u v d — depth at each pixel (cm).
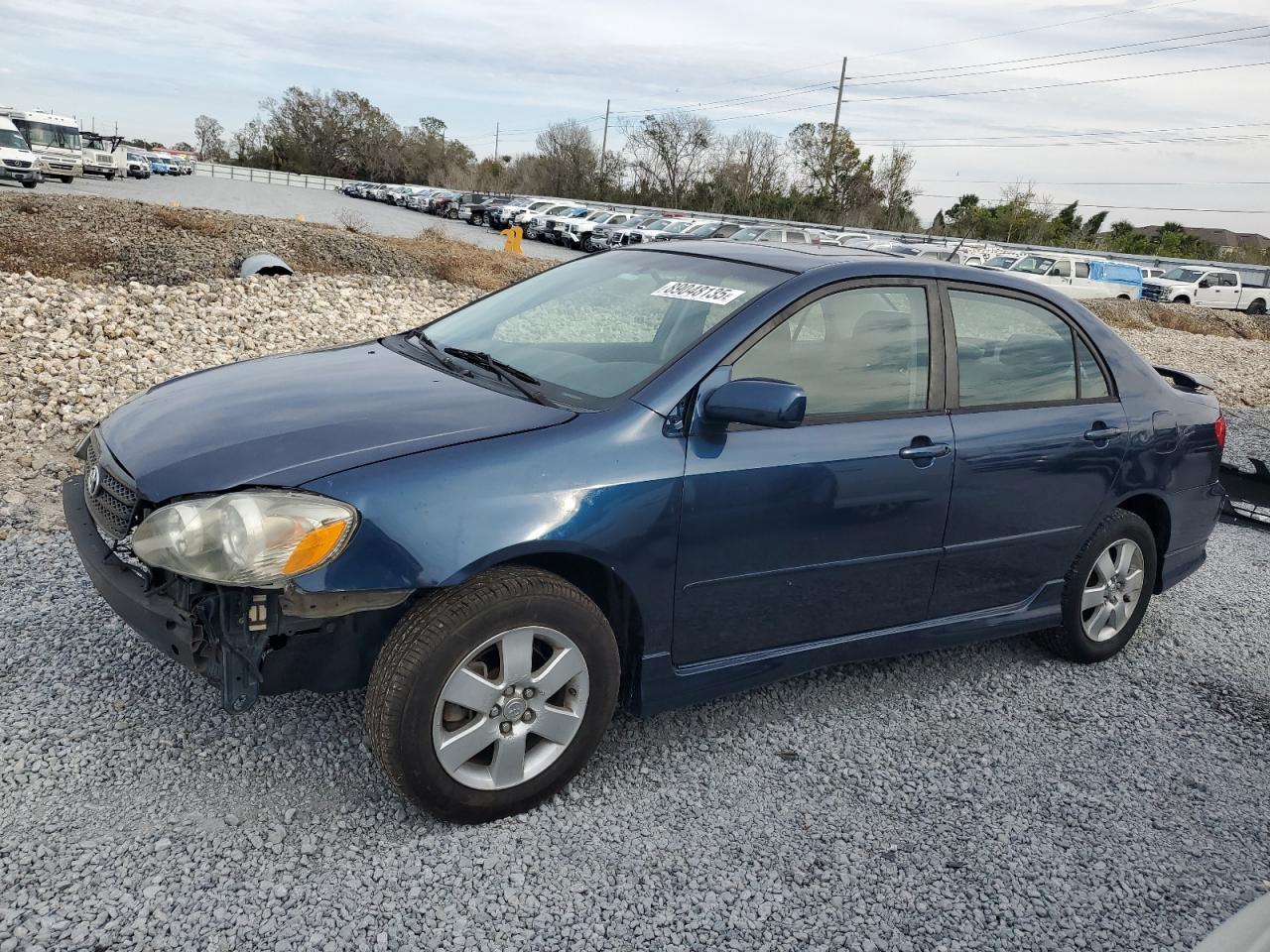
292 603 247
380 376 325
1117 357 419
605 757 320
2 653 344
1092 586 421
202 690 331
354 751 306
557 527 266
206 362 828
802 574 323
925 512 344
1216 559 594
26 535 458
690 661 313
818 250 379
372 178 10994
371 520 249
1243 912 163
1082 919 266
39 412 617
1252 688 423
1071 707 391
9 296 895
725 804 301
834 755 337
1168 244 6650
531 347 341
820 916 257
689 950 241
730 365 305
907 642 365
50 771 282
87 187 3531
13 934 221
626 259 394
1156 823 314
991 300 379
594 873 264
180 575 254
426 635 254
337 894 246
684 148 7362
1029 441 369
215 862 253
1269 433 1077
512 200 4712
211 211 1848
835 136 6662
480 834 275
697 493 291
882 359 340
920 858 285
